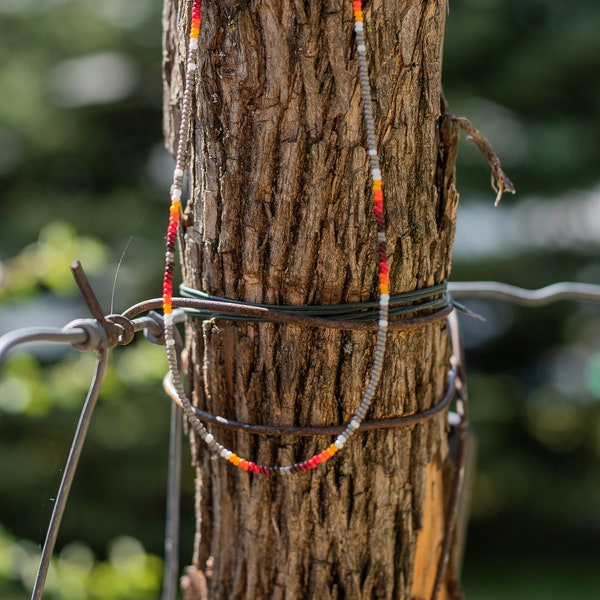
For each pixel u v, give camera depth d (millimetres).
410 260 606
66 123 2023
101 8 2027
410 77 597
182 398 596
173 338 602
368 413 612
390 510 621
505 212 2074
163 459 1927
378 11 590
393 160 600
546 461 2311
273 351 607
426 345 616
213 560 633
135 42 2020
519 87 1923
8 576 803
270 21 587
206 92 598
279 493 616
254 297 606
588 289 708
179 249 626
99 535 1910
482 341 2244
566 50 1887
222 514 627
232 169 599
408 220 605
